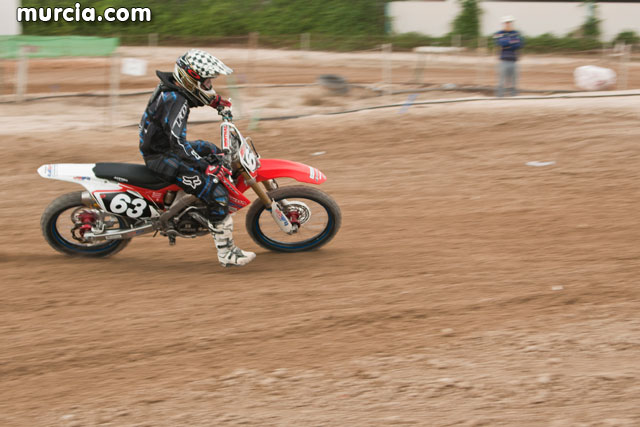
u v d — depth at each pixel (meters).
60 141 15.69
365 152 14.89
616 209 10.91
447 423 5.22
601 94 19.53
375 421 5.29
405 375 6.00
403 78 28.53
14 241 9.91
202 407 5.61
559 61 34.81
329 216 9.00
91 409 5.67
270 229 9.16
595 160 13.55
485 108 17.39
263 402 5.65
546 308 7.32
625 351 6.28
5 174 13.58
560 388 5.66
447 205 11.45
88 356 6.56
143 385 6.02
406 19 42.91
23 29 43.53
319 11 43.91
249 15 44.41
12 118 19.64
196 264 8.91
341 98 23.25
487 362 6.18
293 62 34.50
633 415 5.21
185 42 42.41
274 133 16.48
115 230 8.51
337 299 7.71
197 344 6.73
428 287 7.99
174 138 7.62
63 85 26.22
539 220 10.52
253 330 7.00
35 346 6.76
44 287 8.16
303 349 6.57
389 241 9.76
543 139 15.02
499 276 8.28
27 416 5.62
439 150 14.74
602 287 7.83
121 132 16.89
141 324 7.18
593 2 40.09
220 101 7.89
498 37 20.84
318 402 5.61
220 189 8.08
